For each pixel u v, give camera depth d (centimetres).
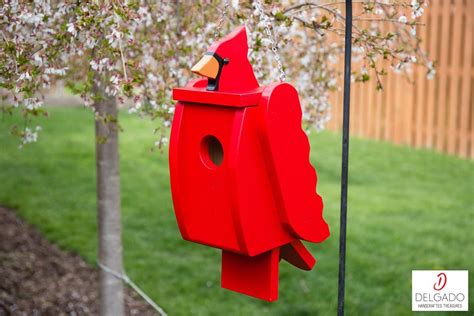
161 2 335
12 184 766
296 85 387
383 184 785
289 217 213
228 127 207
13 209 692
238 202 204
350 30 220
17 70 271
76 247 607
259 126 204
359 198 724
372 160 896
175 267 571
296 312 500
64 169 830
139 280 548
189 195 220
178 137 217
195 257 591
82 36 280
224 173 210
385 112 1028
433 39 947
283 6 332
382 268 546
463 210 686
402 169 854
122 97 277
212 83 212
